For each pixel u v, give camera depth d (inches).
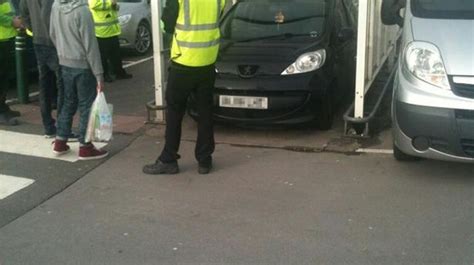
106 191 206.4
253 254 159.5
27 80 331.0
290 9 291.1
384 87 311.7
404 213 182.5
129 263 156.6
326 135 262.5
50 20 235.3
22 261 159.0
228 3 333.1
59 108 248.5
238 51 264.1
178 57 206.4
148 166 222.1
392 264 152.6
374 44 305.7
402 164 224.4
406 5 226.7
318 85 252.7
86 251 163.9
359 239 166.4
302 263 153.9
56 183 213.6
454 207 185.9
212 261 156.3
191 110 263.7
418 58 199.2
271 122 253.8
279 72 251.6
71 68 225.5
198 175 219.3
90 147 237.0
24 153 245.1
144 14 494.0
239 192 202.4
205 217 183.3
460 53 194.2
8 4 274.8
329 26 277.7
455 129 188.7
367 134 252.8
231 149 248.4
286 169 223.3
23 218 185.9
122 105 328.2
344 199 194.4
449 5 216.7
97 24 377.1
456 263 152.4
